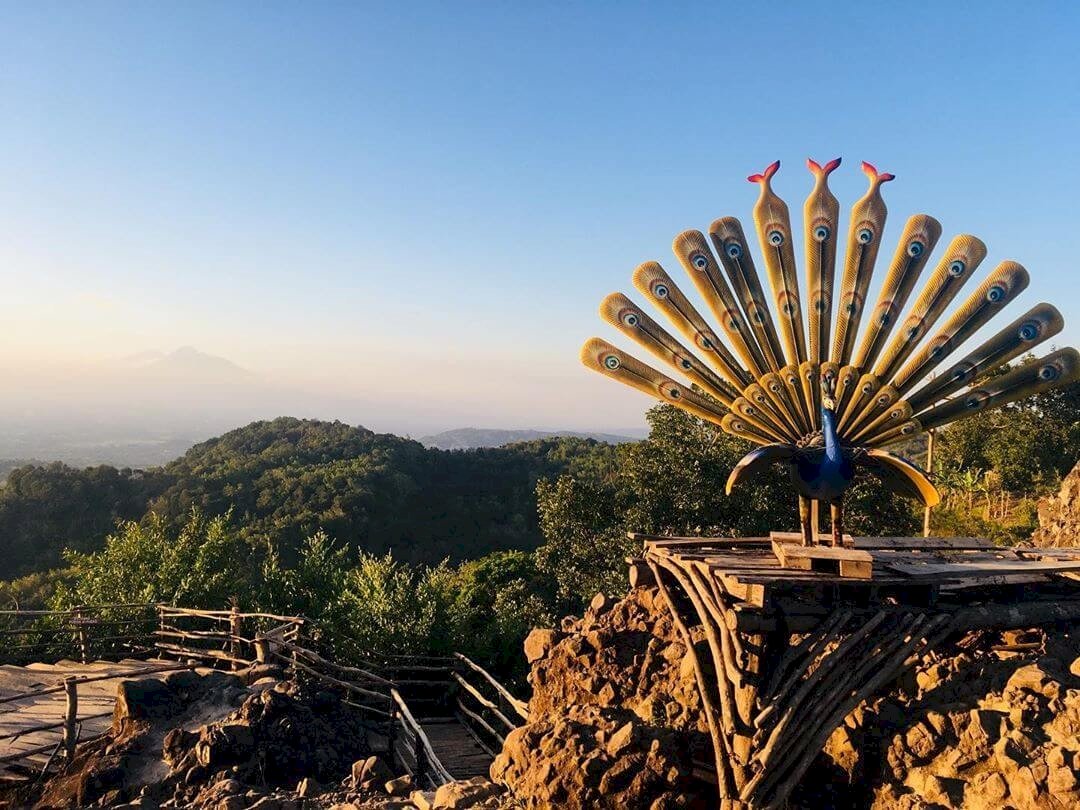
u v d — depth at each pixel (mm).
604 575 19750
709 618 7184
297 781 9781
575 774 6977
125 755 10016
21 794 9883
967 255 6723
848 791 6723
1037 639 7535
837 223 6965
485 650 18234
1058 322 6754
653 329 7219
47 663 16328
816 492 6871
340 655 17125
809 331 6992
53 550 48219
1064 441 38969
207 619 18156
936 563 7453
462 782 7891
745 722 6707
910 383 6840
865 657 6570
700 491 19641
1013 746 5602
